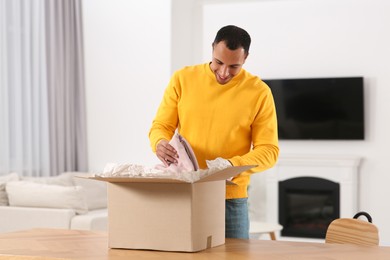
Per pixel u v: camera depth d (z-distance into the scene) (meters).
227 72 2.53
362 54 7.42
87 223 4.95
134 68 7.32
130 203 2.13
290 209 7.61
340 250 2.14
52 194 5.13
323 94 7.48
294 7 7.62
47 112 7.07
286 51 7.65
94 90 7.45
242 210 2.64
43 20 7.02
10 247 2.19
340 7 7.48
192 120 2.62
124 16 7.34
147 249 2.12
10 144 6.76
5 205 5.45
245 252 2.10
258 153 2.50
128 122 7.34
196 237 2.09
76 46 7.42
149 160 7.26
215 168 2.02
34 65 6.97
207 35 7.84
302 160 7.47
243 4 7.76
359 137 7.38
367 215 2.60
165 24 7.21
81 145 7.43
